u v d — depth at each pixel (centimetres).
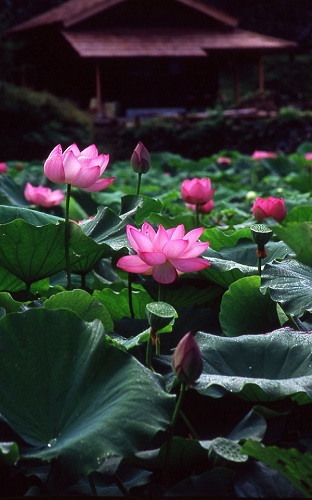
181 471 255
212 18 3675
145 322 327
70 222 321
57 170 310
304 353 279
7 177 604
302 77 4584
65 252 324
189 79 3738
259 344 284
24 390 255
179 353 243
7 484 257
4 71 3747
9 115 2662
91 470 233
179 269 281
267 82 4631
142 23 3628
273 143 2880
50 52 3862
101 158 312
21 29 3809
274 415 263
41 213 370
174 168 1631
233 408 271
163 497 237
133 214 361
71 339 261
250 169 1447
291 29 5091
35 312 263
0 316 287
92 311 304
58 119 2795
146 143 2917
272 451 233
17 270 335
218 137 2905
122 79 3669
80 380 255
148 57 3438
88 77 3675
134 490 255
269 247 378
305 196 779
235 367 279
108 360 255
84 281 362
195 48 3522
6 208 362
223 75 4884
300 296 307
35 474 252
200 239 395
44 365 258
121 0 3491
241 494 240
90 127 2895
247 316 322
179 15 3662
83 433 240
